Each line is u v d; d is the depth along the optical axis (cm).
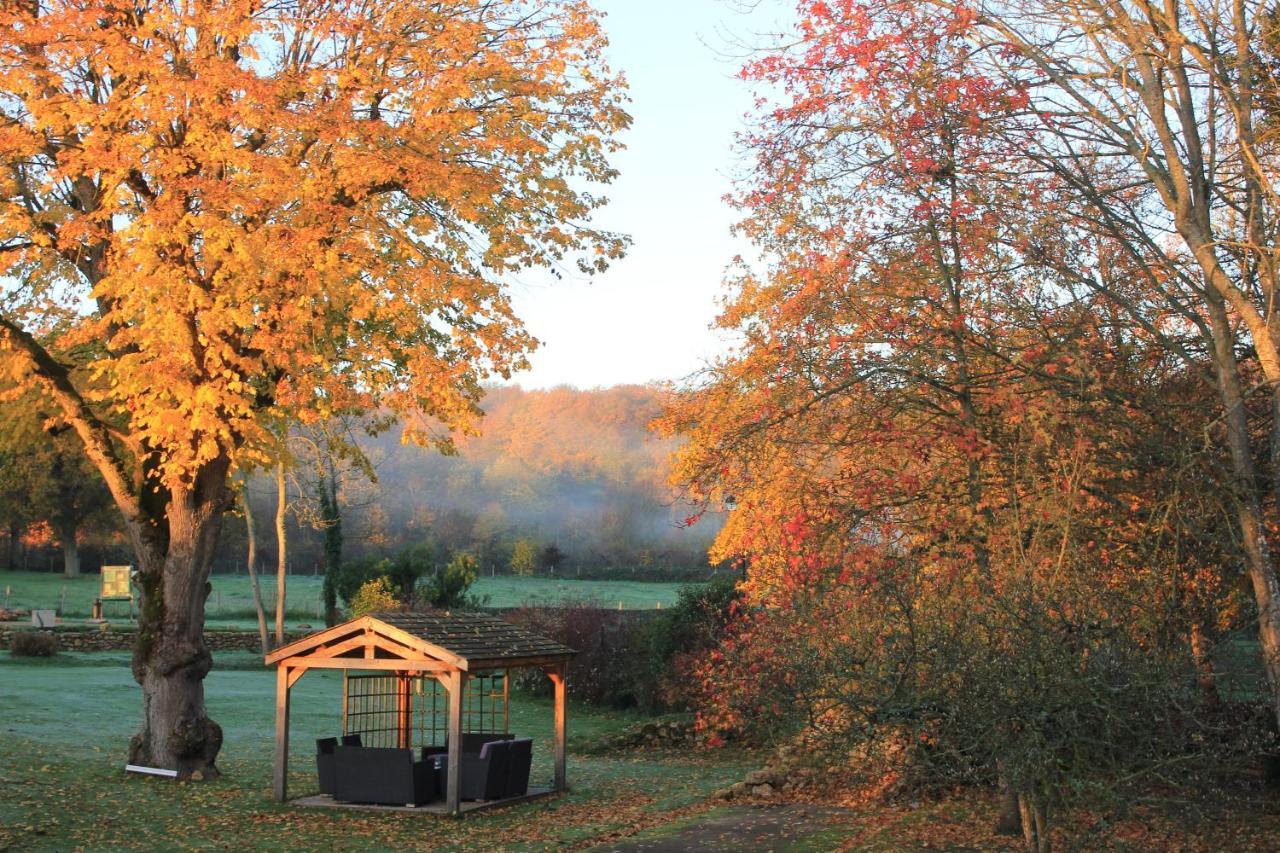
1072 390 1275
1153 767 971
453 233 1939
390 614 1975
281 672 1944
